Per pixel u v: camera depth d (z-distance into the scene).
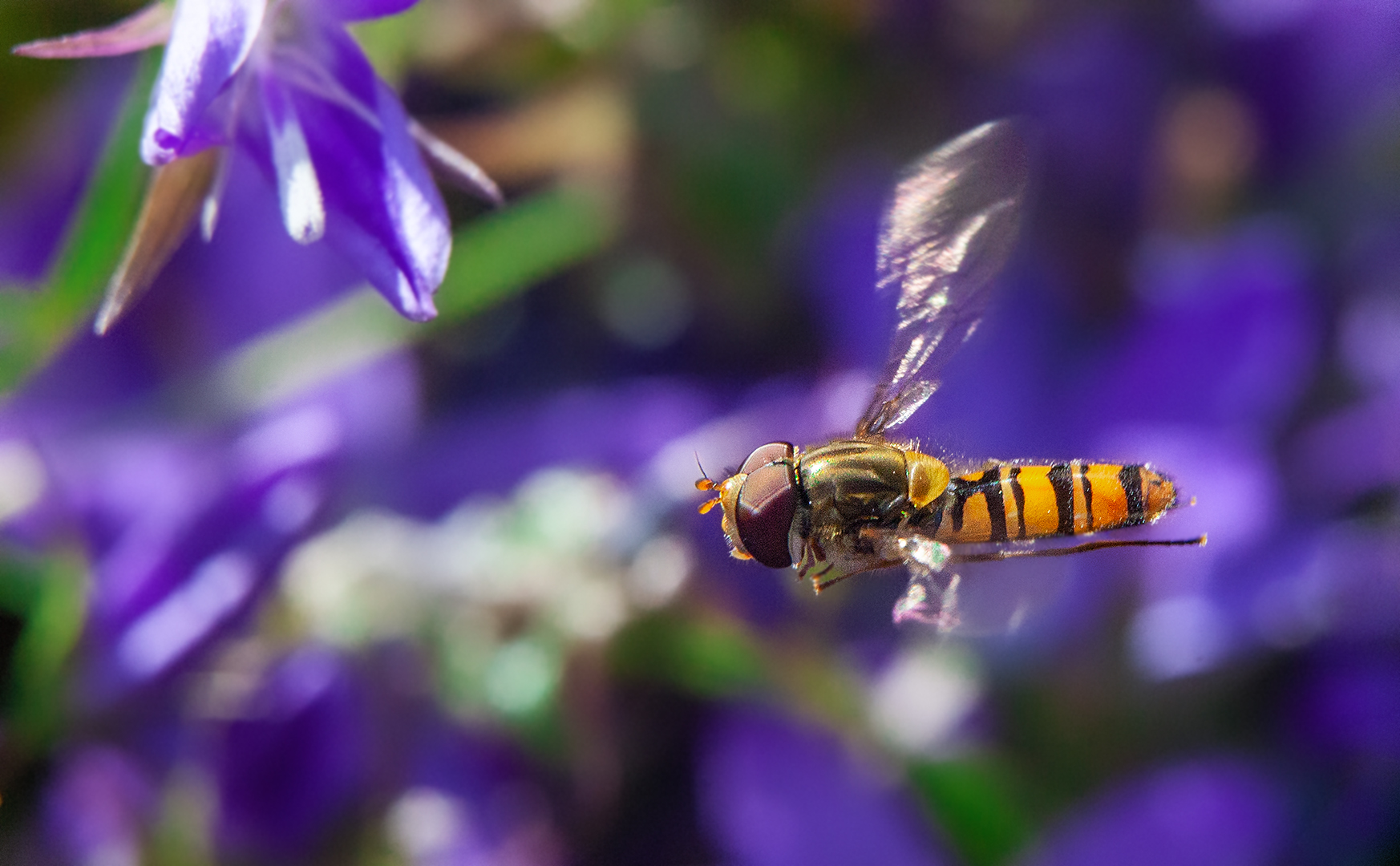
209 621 0.13
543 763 0.13
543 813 0.13
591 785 0.13
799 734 0.13
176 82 0.10
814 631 0.13
